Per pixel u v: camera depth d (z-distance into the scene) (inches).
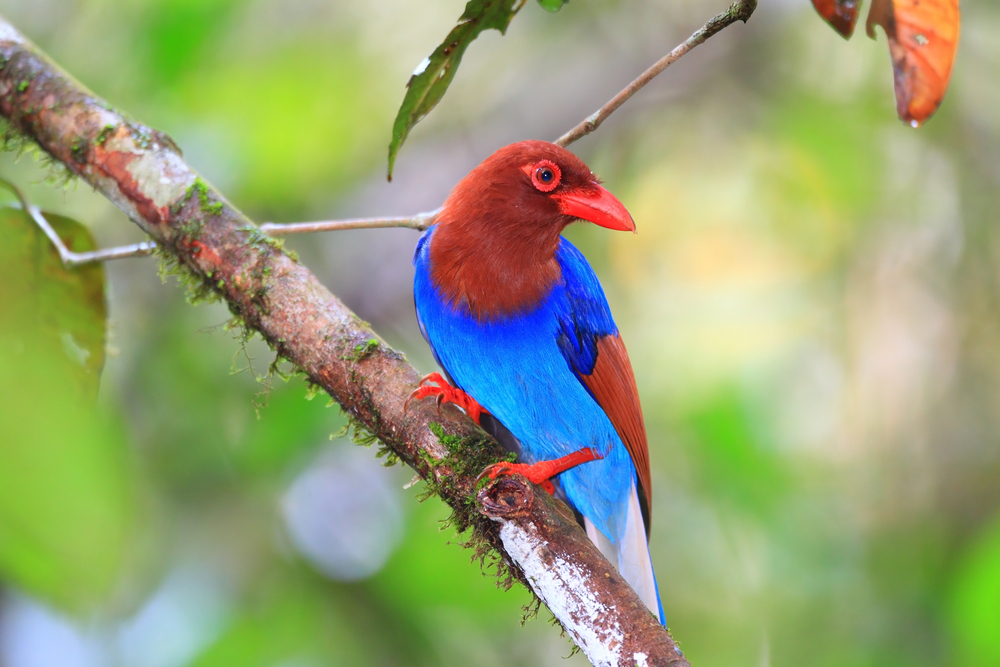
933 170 504.7
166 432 386.3
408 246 448.1
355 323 223.3
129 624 322.0
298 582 373.4
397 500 408.8
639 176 518.9
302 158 443.2
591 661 186.4
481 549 211.8
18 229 240.8
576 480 301.0
